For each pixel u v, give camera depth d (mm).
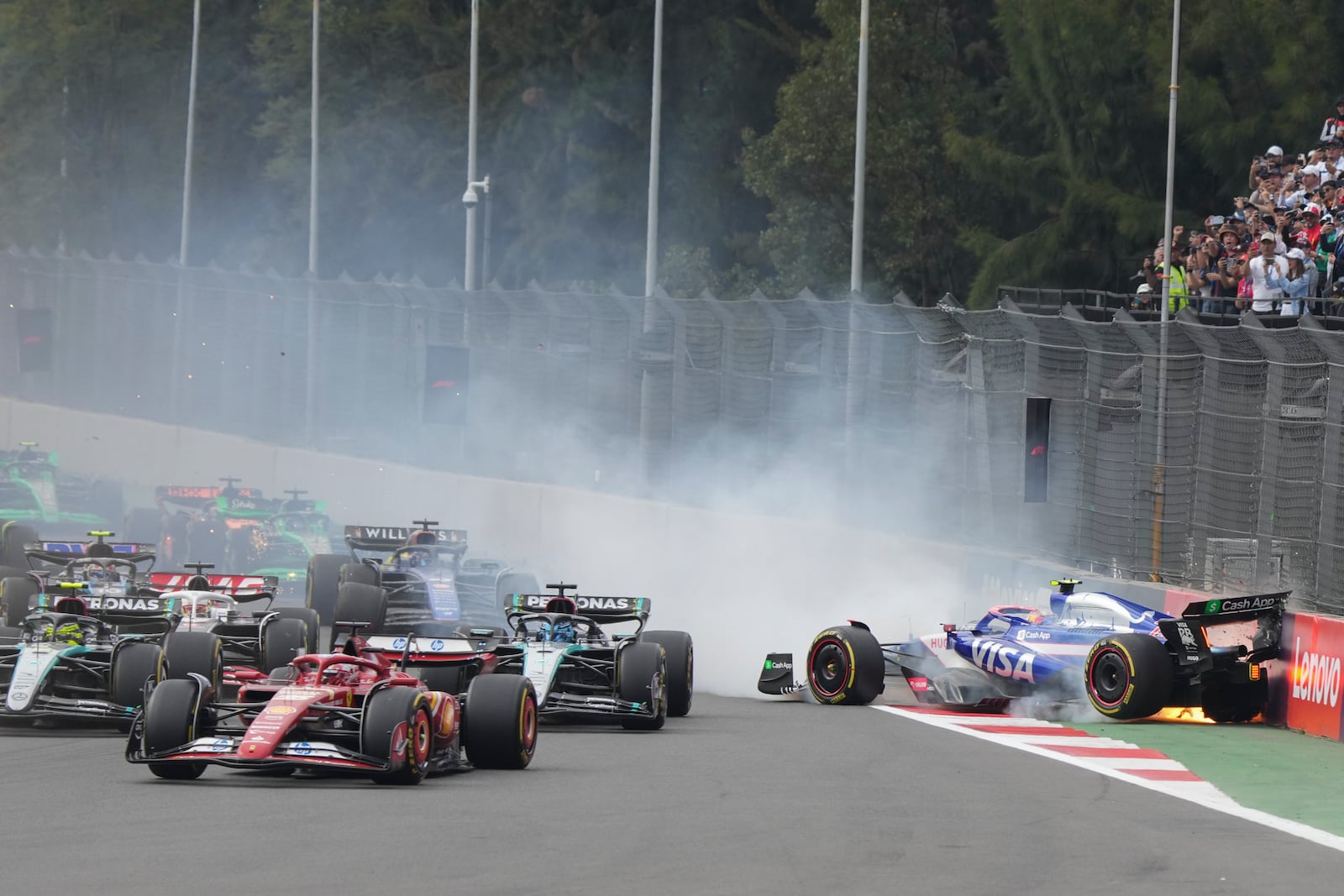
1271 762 52094
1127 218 156875
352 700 45219
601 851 35531
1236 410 67750
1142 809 43000
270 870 33125
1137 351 73500
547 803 41625
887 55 188875
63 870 33031
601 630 60594
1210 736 57531
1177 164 161250
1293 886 33812
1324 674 57750
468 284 155625
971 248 172750
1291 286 91625
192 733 43438
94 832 36938
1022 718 62625
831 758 50938
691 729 58156
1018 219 190250
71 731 55531
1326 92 147375
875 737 56344
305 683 45188
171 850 35000
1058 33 161875
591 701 55812
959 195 191000
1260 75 152500
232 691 63812
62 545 75062
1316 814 43156
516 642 59031
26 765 47469
